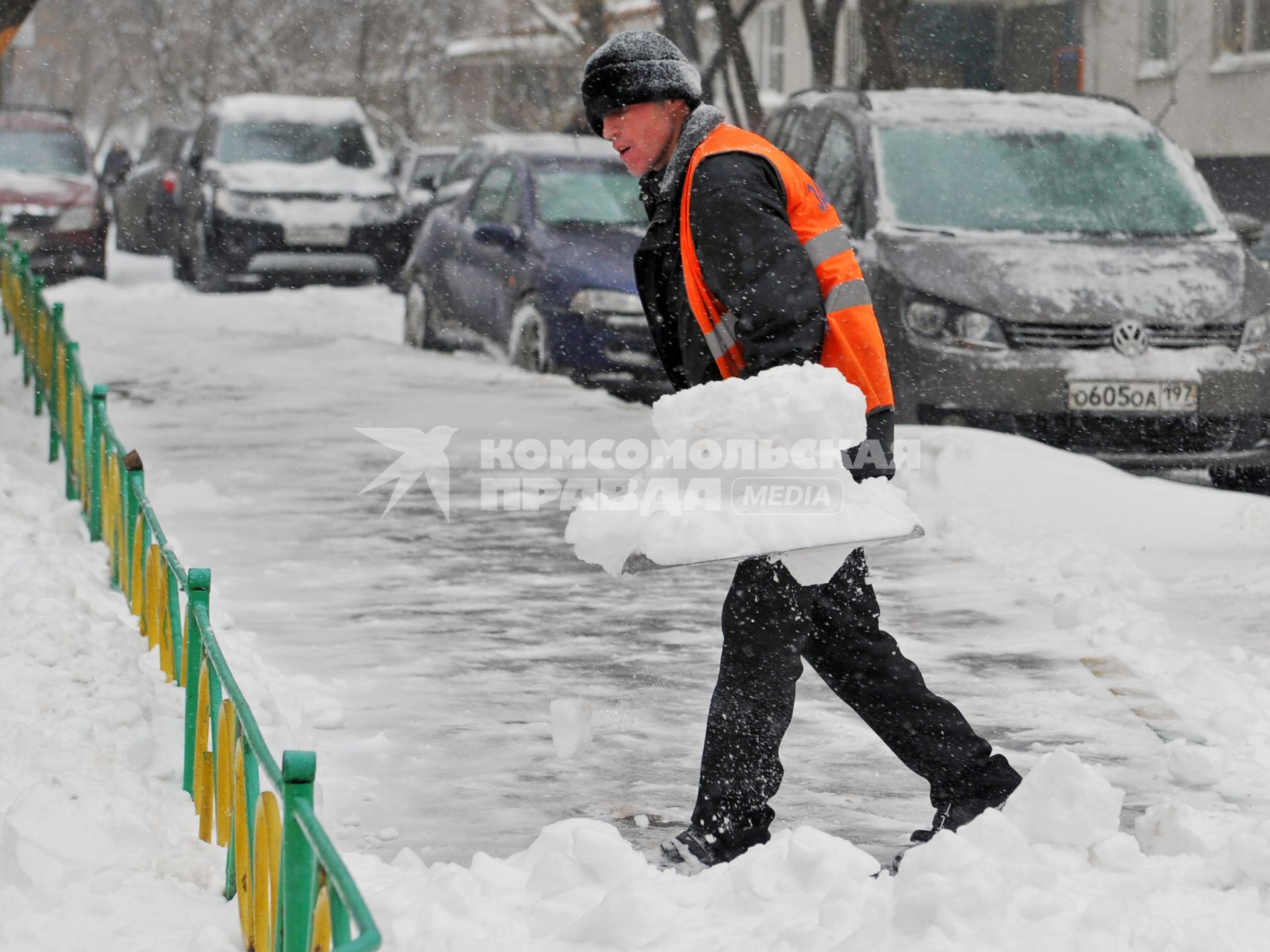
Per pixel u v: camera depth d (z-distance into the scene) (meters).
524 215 22.91
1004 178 17.95
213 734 6.96
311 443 17.70
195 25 68.69
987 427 16.06
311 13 67.94
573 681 9.95
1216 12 45.06
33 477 14.30
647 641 10.84
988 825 6.11
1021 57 52.47
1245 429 16.34
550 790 8.22
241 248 36.00
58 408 14.76
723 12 35.34
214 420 19.06
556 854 6.23
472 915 6.04
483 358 23.59
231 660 9.36
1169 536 13.70
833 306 6.83
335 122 38.53
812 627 6.97
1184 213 17.91
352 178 37.34
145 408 19.89
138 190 49.06
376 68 67.94
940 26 52.59
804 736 9.02
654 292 7.19
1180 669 10.16
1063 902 5.71
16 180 37.78
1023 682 9.95
